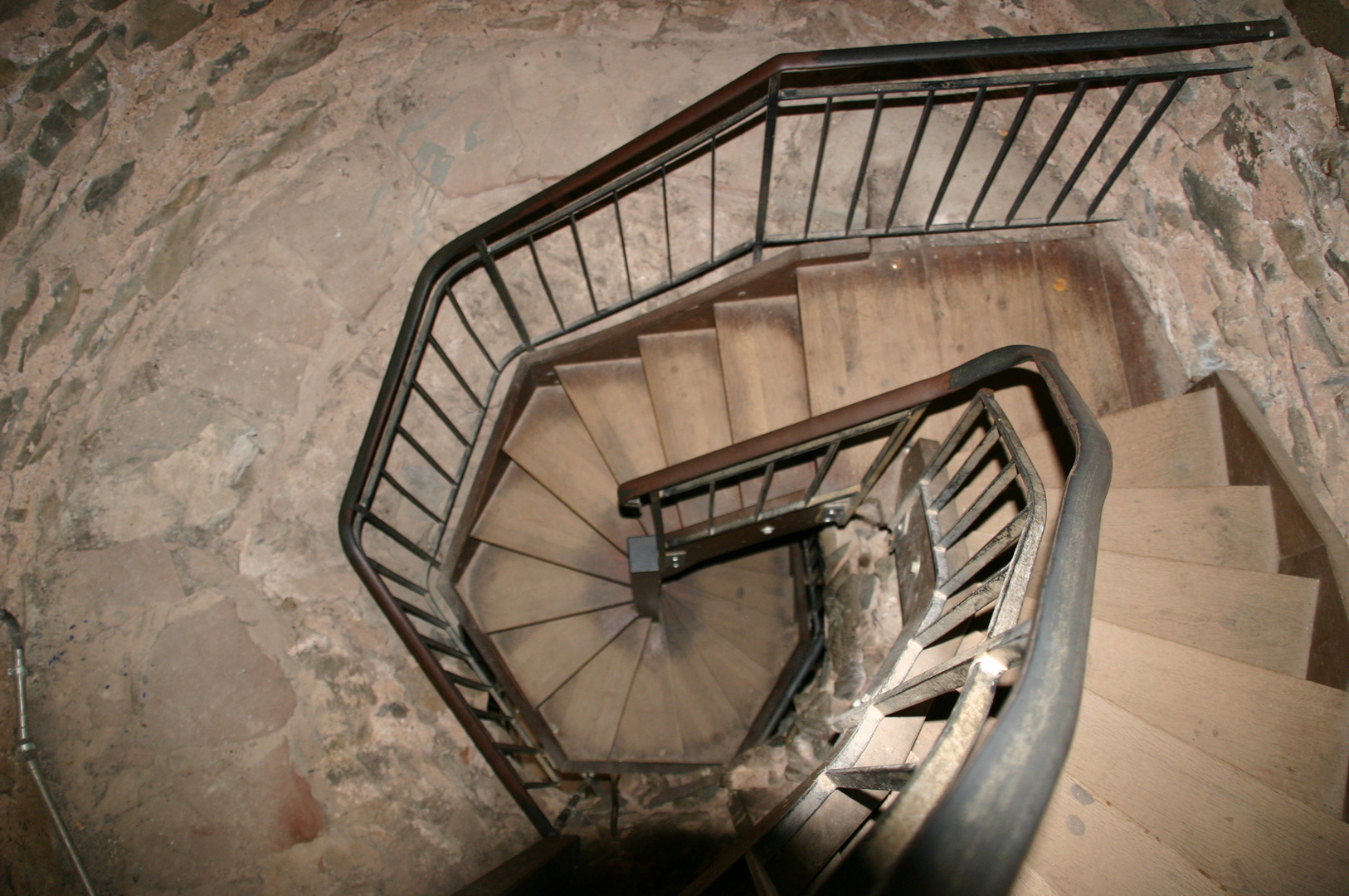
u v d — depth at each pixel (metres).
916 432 2.31
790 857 1.57
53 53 1.87
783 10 2.38
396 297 2.74
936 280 2.49
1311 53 1.71
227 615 2.50
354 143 2.47
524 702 3.07
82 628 2.28
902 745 1.66
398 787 2.57
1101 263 2.45
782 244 2.58
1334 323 1.79
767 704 3.13
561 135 2.62
